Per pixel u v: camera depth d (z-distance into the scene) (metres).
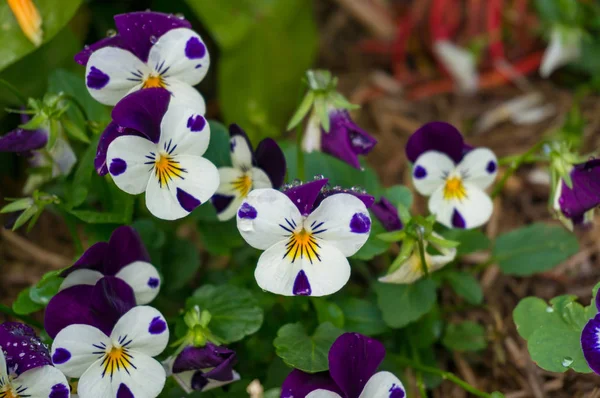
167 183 0.48
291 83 0.62
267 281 0.47
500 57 0.66
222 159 0.52
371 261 0.57
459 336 0.53
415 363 0.52
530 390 0.53
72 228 0.52
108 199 0.52
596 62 0.64
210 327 0.50
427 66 0.67
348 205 0.47
